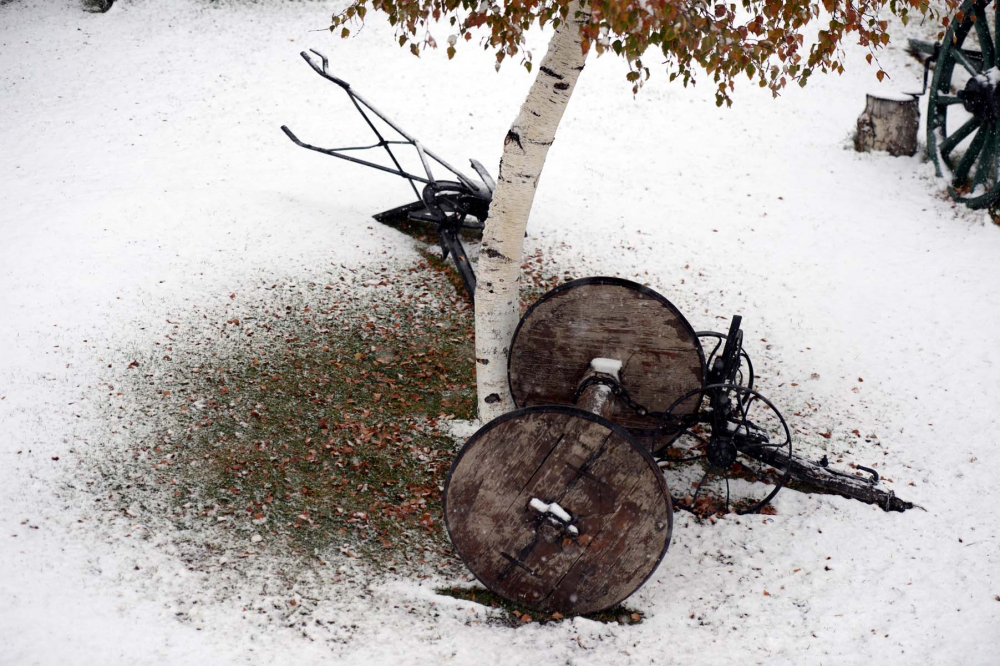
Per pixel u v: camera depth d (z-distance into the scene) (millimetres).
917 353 8922
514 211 6555
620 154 13148
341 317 9172
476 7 6000
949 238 11016
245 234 10469
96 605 5477
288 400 7875
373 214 11297
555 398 7105
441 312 9414
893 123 12617
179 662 5090
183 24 16453
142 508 6477
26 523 6203
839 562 6289
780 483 6746
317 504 6703
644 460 5250
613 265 10430
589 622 5754
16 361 8000
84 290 9133
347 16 6379
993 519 6676
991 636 5520
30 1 17031
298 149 12930
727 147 13328
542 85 6148
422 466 7215
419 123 13836
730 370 6719
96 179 11656
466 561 5793
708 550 6445
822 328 9375
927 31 16219
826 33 6340
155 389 7828
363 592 5902
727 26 5516
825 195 12078
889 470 7277
